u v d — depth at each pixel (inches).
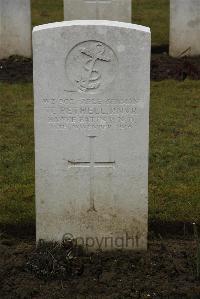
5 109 177.3
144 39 102.0
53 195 108.3
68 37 102.1
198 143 155.4
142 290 101.7
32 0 298.8
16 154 148.9
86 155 106.8
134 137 106.0
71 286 102.6
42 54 102.7
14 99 184.7
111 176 107.7
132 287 102.1
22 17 217.9
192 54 221.5
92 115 105.2
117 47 102.5
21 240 117.8
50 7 290.0
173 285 102.5
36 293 101.2
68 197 108.5
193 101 183.5
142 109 104.8
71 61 103.1
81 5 216.7
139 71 103.4
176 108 178.2
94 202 108.7
